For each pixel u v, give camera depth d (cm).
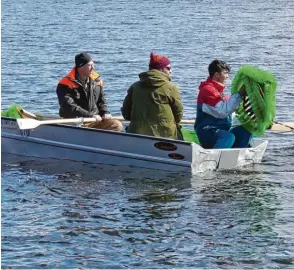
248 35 3800
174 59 2845
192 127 1675
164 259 897
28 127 1278
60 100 1330
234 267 878
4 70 2445
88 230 978
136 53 3011
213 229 987
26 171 1239
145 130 1270
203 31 3991
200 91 1292
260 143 1342
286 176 1239
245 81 1264
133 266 877
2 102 1920
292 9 5869
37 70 2462
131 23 4478
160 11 5547
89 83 1336
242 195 1129
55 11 5422
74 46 3212
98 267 874
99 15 5103
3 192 1126
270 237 962
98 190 1144
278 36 3756
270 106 1270
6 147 1348
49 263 881
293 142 1478
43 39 3459
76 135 1295
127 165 1273
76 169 1255
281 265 884
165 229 984
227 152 1268
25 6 5900
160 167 1255
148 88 1273
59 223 999
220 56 2962
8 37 3519
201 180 1204
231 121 1306
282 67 2664
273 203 1093
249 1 6769
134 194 1128
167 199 1105
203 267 877
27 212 1040
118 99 1977
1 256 897
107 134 1273
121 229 982
